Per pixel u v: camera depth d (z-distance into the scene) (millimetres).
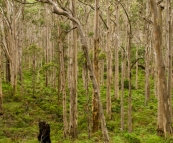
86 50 5711
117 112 20141
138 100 24656
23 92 25078
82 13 30000
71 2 13047
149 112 19578
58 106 20234
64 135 13336
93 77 5773
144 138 10930
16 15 26891
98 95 5820
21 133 13930
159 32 8922
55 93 25875
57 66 21688
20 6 26750
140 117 17594
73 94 13500
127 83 30609
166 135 9344
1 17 27234
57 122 16797
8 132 14070
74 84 13539
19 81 31875
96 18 14195
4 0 25594
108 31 18859
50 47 35969
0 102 18031
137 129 14461
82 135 13617
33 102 21891
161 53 8992
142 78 37188
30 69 42312
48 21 32562
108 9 19844
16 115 17797
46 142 10148
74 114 13477
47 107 19938
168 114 9336
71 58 13609
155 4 8820
